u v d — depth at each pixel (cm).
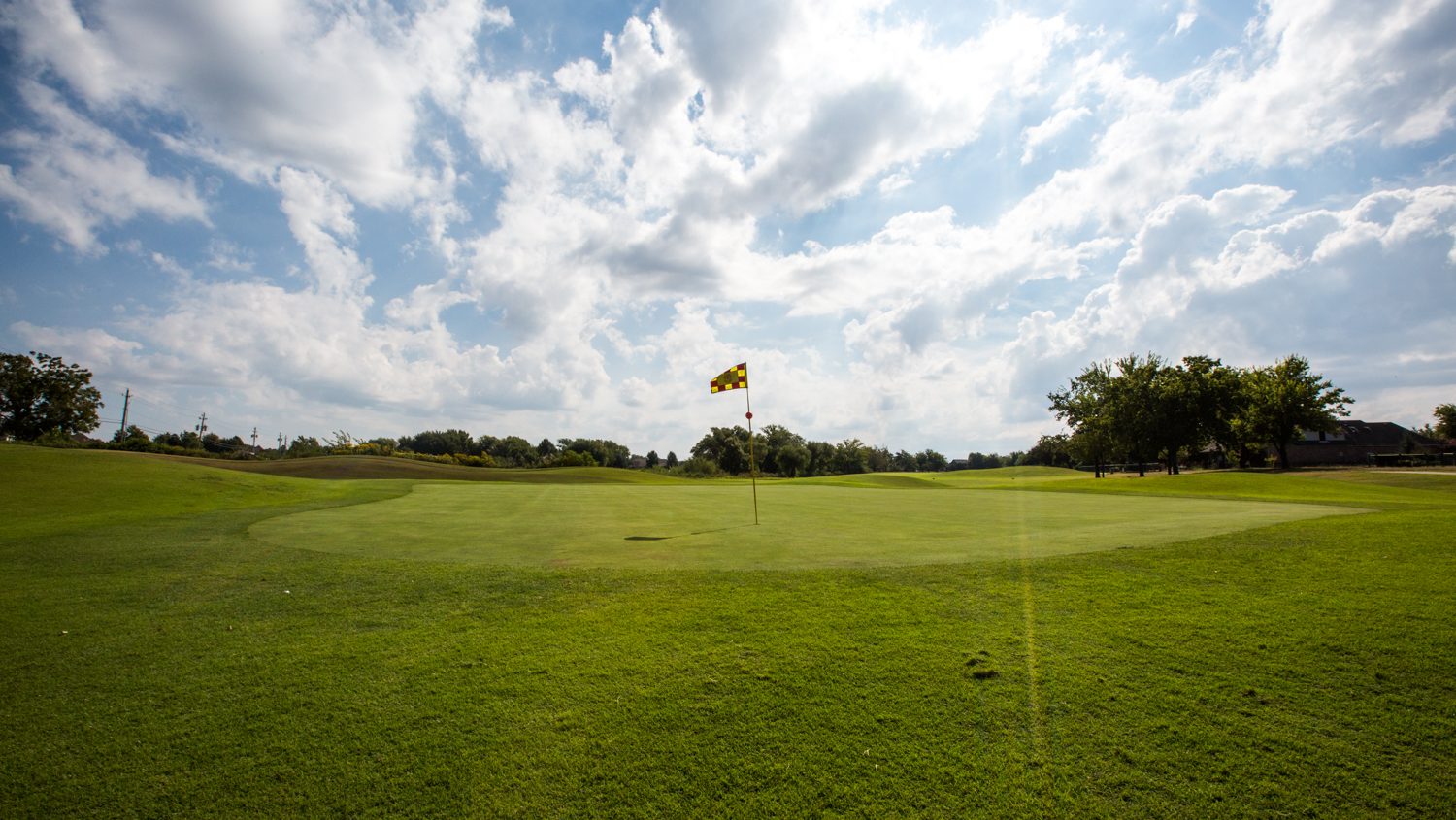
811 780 422
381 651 630
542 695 534
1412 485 3225
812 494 3109
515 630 685
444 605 778
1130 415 5994
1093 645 612
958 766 434
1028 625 670
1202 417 5859
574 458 9331
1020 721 484
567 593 819
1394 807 385
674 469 9856
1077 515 1719
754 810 396
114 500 1895
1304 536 1030
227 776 429
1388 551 898
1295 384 5541
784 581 856
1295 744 446
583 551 1130
